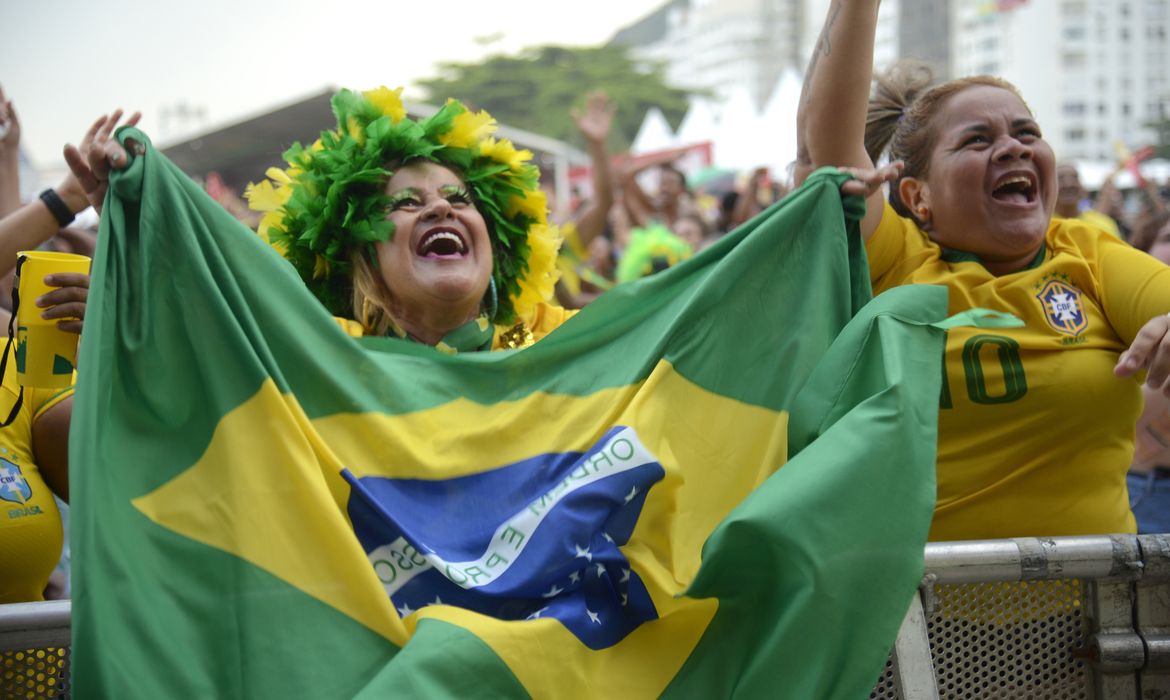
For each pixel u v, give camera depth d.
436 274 2.40
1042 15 43.94
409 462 2.01
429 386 2.12
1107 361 2.33
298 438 1.84
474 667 1.69
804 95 2.61
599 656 1.85
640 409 2.09
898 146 2.63
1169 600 2.10
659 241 5.81
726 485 2.12
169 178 1.95
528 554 1.91
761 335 2.22
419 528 1.96
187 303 1.89
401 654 1.67
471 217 2.47
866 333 2.09
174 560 1.75
